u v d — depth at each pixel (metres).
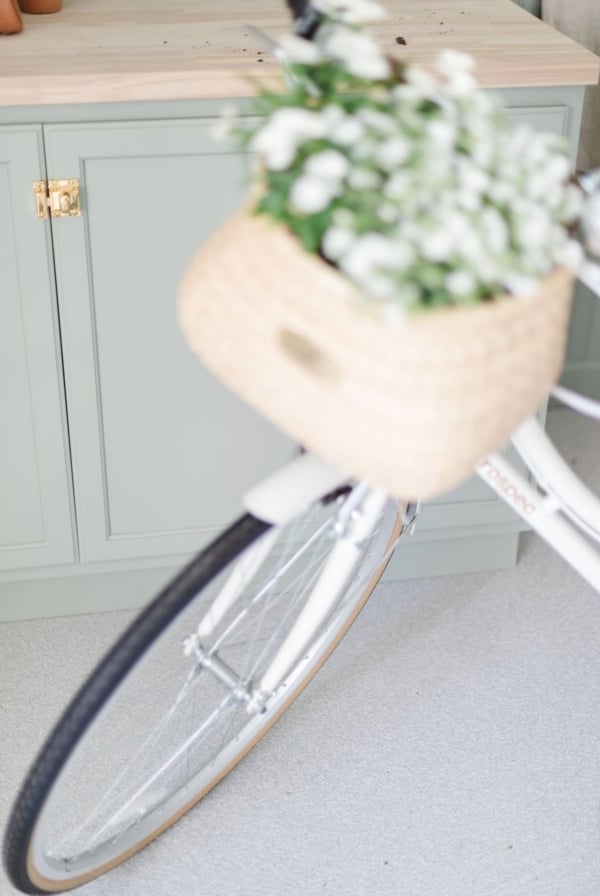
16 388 1.89
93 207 1.77
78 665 2.03
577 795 1.83
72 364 1.89
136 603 2.15
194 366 1.92
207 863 1.71
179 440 1.99
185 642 1.52
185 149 1.75
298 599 1.68
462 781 1.84
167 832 1.76
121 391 1.93
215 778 1.76
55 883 1.57
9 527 2.01
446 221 0.96
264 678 1.57
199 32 1.86
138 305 1.86
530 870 1.72
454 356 1.00
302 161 1.01
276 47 1.11
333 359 1.02
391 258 0.95
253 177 1.05
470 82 1.08
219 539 1.33
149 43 1.81
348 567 1.45
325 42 1.12
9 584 2.09
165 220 1.80
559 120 1.84
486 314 1.00
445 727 1.93
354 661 2.05
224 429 1.99
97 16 1.92
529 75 1.79
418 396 1.01
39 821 1.42
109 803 1.78
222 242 1.08
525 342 1.04
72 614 2.14
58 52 1.75
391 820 1.78
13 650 2.05
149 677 1.98
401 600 2.19
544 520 1.50
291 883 1.69
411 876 1.70
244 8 1.99
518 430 1.46
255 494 1.28
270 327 1.03
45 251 1.79
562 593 2.21
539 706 1.98
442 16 1.98
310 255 1.00
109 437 1.96
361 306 0.97
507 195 1.02
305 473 1.29
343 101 1.03
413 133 1.01
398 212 0.97
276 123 0.99
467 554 2.23
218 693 1.95
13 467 1.96
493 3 2.06
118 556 2.07
